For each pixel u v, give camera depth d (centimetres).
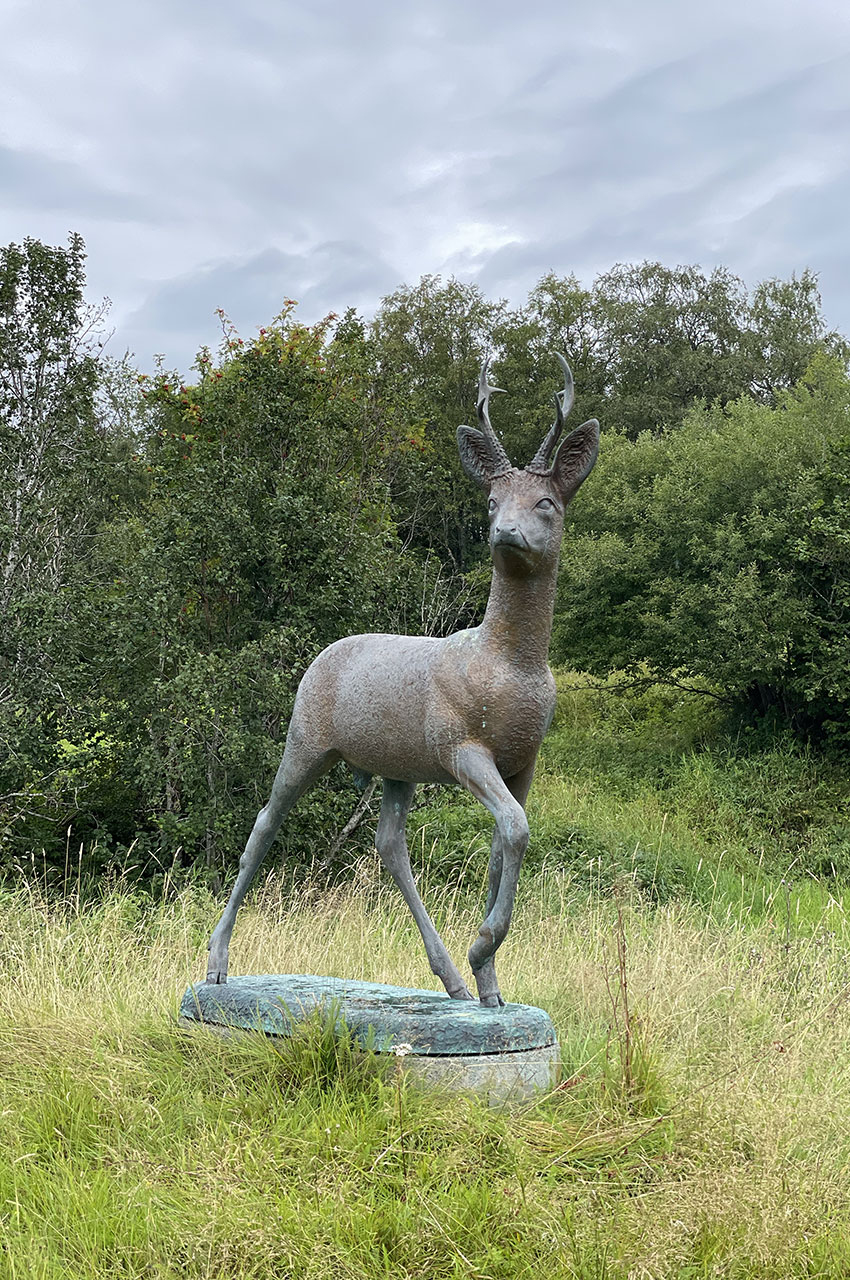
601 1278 337
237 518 1131
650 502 1827
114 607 1119
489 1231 359
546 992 655
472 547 2780
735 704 1848
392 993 510
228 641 1161
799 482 1664
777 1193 373
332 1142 398
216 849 1063
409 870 538
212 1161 394
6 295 1184
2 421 1185
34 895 840
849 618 1638
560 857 1240
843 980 663
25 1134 434
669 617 1767
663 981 639
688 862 1267
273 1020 488
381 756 506
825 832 1425
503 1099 439
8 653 1095
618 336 3155
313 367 1380
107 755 1109
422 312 3098
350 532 1187
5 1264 345
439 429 2775
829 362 2047
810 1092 479
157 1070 480
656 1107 441
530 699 463
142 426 1548
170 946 722
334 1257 345
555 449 467
